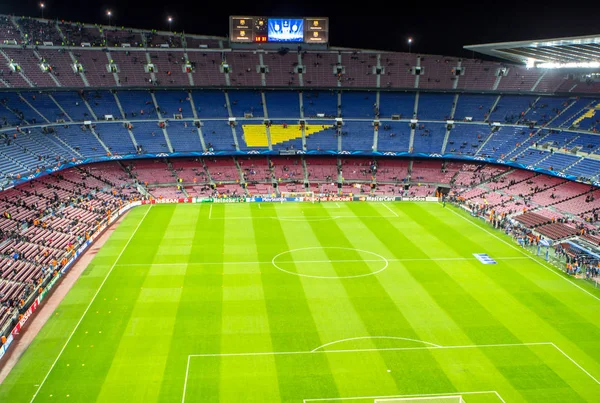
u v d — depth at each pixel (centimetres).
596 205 7669
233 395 3509
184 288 5291
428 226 7800
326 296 5128
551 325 4566
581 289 5381
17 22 10450
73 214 7506
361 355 4031
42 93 9856
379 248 6681
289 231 7456
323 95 11456
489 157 9819
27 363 3872
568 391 3606
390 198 9562
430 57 11850
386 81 11406
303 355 4022
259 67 11481
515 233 7181
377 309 4844
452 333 4397
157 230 7412
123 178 9544
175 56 11331
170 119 10531
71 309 4784
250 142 10381
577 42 6612
